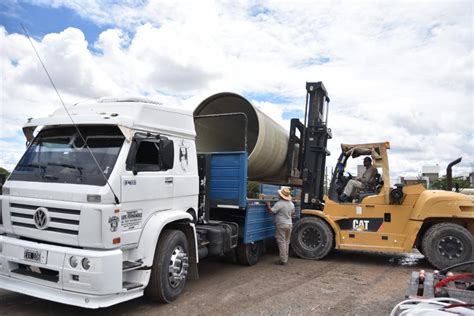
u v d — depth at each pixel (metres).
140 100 6.04
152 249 5.34
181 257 5.93
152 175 5.62
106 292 4.56
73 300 4.62
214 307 5.67
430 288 4.71
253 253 8.77
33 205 5.05
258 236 8.74
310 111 10.63
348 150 9.84
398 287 7.11
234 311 5.52
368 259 9.95
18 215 5.22
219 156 7.92
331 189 9.91
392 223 9.08
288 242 9.14
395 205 9.09
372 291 6.79
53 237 4.88
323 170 10.84
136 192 5.27
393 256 10.47
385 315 5.53
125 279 5.29
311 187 10.41
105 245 4.68
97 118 5.24
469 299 4.30
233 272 8.01
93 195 4.71
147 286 5.57
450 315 3.20
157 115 5.86
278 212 8.95
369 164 9.80
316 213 9.73
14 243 5.09
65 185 4.93
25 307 5.44
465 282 4.79
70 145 5.38
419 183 9.15
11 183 5.37
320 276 7.86
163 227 5.80
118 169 4.98
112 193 4.82
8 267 5.12
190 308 5.59
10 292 6.11
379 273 8.28
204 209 7.58
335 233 9.50
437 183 18.38
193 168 6.67
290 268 8.56
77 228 4.71
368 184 9.65
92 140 5.34
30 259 4.90
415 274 5.09
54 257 4.73
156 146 5.80
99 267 4.54
